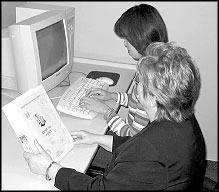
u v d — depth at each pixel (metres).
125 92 1.78
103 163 1.56
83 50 2.28
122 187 0.95
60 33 1.66
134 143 0.97
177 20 2.07
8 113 1.11
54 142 1.21
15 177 1.13
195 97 1.04
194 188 1.02
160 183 0.94
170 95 0.97
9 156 1.23
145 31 1.37
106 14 2.13
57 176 1.08
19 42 1.43
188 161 0.97
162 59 1.00
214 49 2.10
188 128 1.02
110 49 2.23
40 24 1.45
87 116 1.50
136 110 1.38
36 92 1.23
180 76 0.97
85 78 1.80
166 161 0.94
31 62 1.47
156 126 0.99
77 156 1.25
